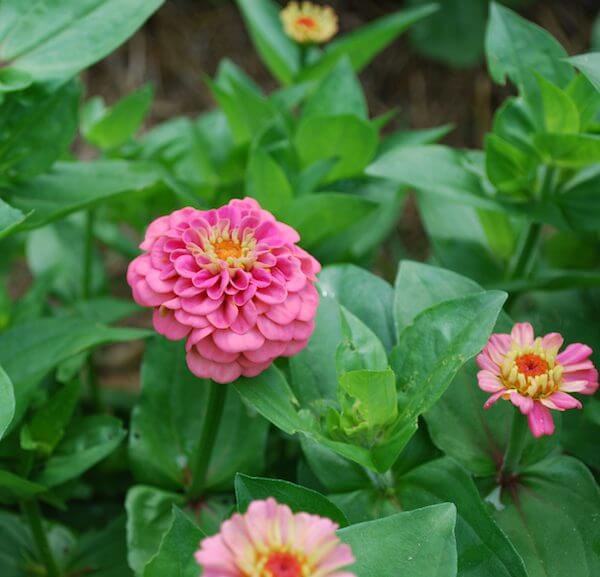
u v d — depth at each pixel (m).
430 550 0.64
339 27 1.40
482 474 0.71
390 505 0.70
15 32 0.76
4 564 0.80
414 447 0.72
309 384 0.71
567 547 0.69
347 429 0.68
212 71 1.38
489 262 0.86
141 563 0.73
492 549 0.68
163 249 0.67
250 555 0.58
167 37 1.39
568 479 0.71
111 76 1.36
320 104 0.87
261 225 0.68
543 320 0.85
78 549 0.80
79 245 0.95
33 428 0.74
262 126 0.91
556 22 1.38
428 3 1.30
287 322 0.66
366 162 0.86
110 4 0.77
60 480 0.74
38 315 0.86
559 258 0.92
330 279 0.75
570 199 0.80
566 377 0.67
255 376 0.68
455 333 0.69
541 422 0.66
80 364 0.82
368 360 0.70
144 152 0.94
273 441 0.84
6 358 0.76
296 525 0.59
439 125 1.36
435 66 1.38
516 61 0.79
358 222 0.86
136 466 0.76
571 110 0.76
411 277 0.74
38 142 0.79
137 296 0.66
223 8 1.42
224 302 0.66
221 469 0.76
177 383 0.77
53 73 0.76
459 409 0.72
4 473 0.70
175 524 0.64
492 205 0.80
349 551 0.58
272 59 0.97
